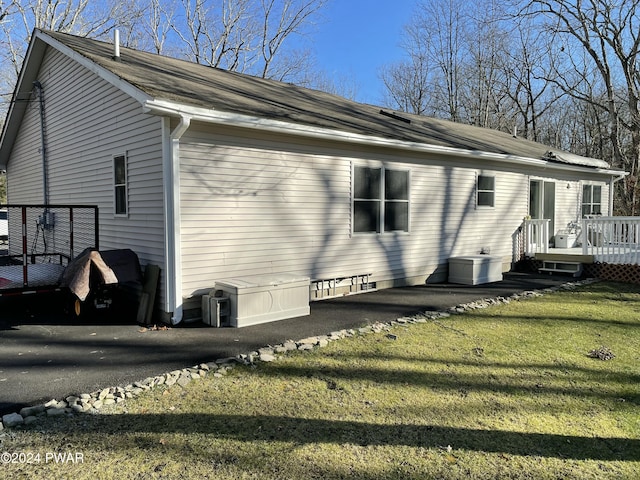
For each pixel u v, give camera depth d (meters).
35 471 2.69
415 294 8.41
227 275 6.52
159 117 6.01
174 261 5.95
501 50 29.67
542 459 2.92
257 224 6.81
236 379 4.18
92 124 8.09
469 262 9.65
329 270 7.93
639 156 19.52
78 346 5.09
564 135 29.36
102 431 3.18
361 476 2.69
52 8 21.48
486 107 30.59
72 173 9.09
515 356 4.93
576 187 14.00
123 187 7.14
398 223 9.11
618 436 3.23
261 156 6.81
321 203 7.70
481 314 6.89
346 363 4.64
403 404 3.70
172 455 2.88
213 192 6.27
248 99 7.57
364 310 7.06
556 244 13.14
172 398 3.74
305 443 3.05
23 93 11.05
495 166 11.24
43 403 3.58
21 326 5.98
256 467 2.76
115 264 6.10
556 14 20.48
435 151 9.21
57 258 9.87
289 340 5.39
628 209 19.67
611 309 7.30
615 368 4.60
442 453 2.96
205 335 5.57
